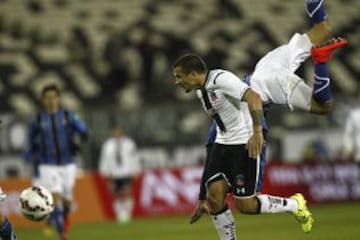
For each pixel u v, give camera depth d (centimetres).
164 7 10875
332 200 7781
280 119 8269
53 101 4916
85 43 10125
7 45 10019
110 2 10781
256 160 3183
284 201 3312
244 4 11144
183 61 3109
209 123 8075
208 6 11019
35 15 10425
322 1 3300
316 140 8294
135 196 7262
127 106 8906
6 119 7506
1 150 7481
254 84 3266
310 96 3269
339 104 8338
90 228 6203
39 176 4981
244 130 3173
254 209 3244
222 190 3231
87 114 7800
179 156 8025
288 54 3306
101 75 9669
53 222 5434
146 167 7956
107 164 7150
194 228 5672
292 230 5119
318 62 3238
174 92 9319
